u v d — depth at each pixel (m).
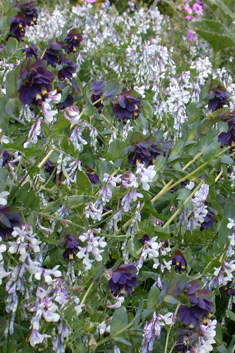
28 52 0.96
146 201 0.78
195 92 1.19
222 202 0.97
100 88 0.87
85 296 0.67
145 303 0.74
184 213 0.85
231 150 0.93
